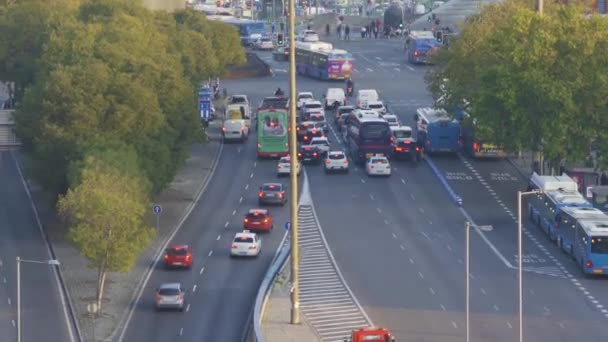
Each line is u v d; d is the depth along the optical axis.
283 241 182.00
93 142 179.62
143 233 153.75
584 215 169.75
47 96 185.00
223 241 181.75
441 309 149.62
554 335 139.38
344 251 175.62
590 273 161.75
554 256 173.12
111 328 144.62
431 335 139.25
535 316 146.62
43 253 175.50
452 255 173.75
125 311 151.25
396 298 154.25
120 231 150.75
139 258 172.75
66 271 167.00
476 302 152.38
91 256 149.88
